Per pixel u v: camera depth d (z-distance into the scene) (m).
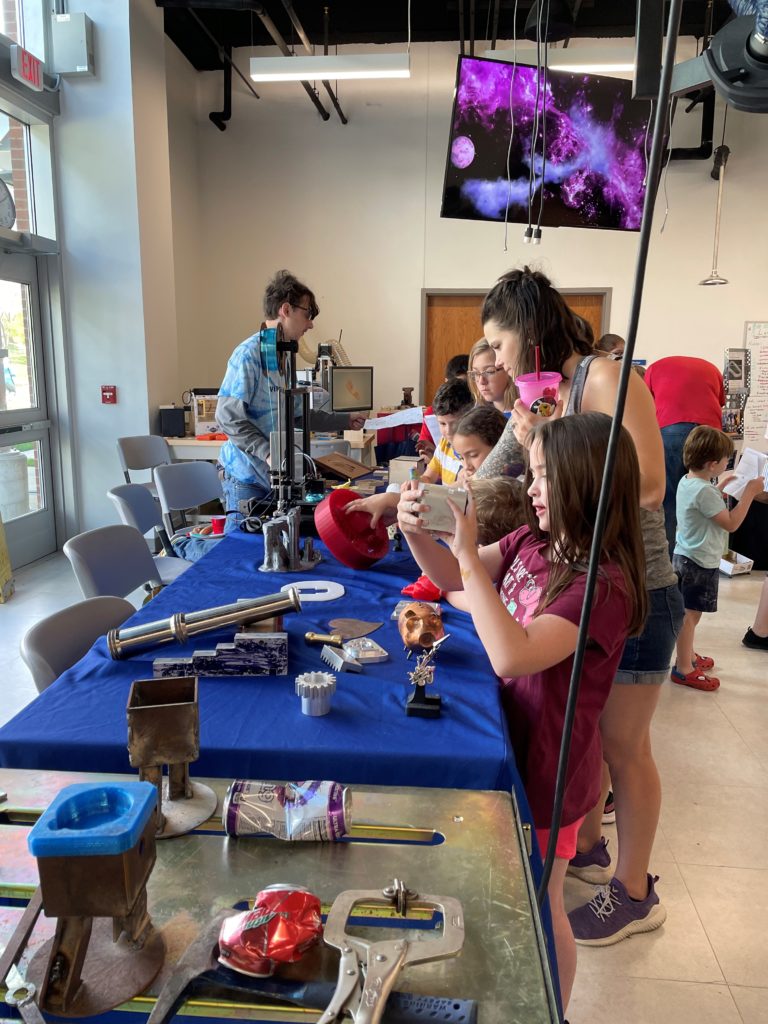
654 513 1.43
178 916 0.65
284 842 0.75
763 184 6.30
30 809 0.79
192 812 0.79
